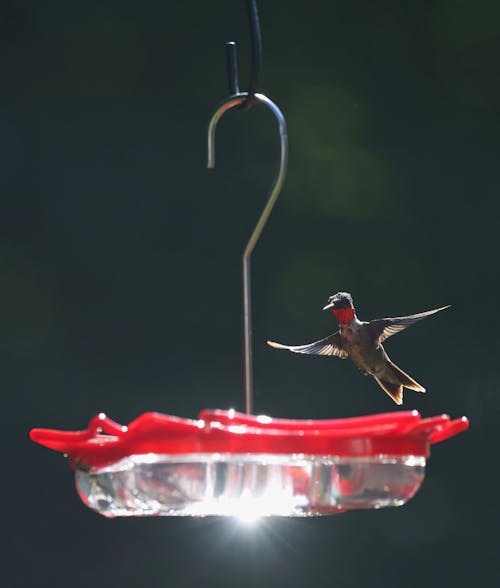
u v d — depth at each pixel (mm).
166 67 13117
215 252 13094
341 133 12945
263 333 12805
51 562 12359
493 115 13070
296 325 12828
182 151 13141
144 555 12453
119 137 13125
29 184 13023
